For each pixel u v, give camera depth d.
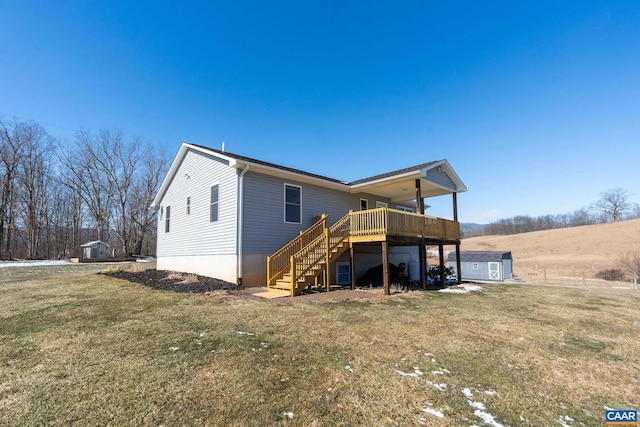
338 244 9.90
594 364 3.83
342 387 3.02
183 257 13.19
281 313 6.09
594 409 2.76
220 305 6.80
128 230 35.06
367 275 13.14
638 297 10.54
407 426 2.39
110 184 33.31
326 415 2.52
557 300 9.15
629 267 23.34
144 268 15.55
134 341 4.30
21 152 29.86
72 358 3.67
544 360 3.92
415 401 2.79
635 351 4.37
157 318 5.62
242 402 2.70
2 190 28.86
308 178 11.36
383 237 9.02
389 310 6.63
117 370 3.33
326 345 4.22
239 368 3.41
